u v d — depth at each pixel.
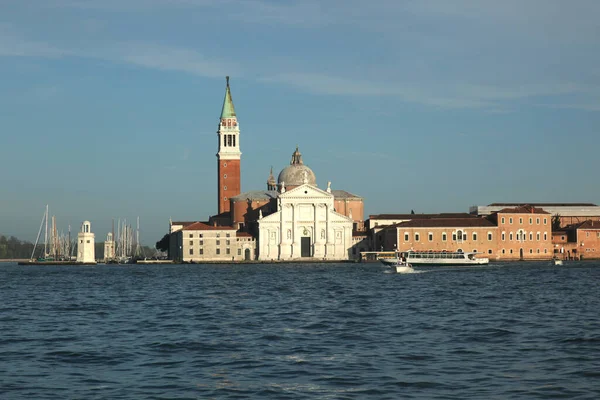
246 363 63.66
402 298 124.62
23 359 66.31
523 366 61.28
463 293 134.38
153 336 79.62
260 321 92.44
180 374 59.53
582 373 58.16
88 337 79.38
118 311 107.25
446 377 57.50
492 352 67.81
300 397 51.88
